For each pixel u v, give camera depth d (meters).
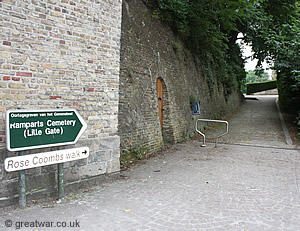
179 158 7.80
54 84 4.38
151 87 8.91
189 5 11.56
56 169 4.43
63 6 4.46
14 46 3.88
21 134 3.73
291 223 3.66
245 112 21.39
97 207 4.08
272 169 6.64
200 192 4.86
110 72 5.32
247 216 3.85
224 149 9.27
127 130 7.25
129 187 5.08
